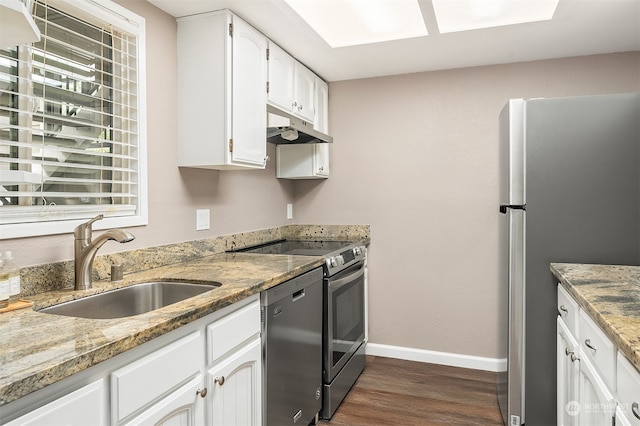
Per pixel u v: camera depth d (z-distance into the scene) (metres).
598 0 2.05
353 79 3.36
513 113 2.05
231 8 2.11
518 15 2.43
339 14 2.47
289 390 1.95
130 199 1.96
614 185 1.94
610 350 1.16
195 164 2.16
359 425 2.29
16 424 0.79
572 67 2.85
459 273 3.12
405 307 3.26
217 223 2.55
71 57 1.73
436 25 2.32
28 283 1.45
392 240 3.28
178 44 2.19
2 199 1.48
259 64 2.38
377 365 3.14
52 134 1.58
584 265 1.93
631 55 2.74
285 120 2.48
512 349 2.07
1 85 1.46
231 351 1.52
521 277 2.05
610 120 1.94
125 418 1.04
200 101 2.15
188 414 1.30
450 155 3.12
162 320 1.15
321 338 2.32
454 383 2.82
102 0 1.75
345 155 3.40
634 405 0.96
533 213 2.03
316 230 3.46
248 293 1.55
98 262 1.72
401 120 3.24
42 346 0.94
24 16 0.99
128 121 1.95
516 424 2.07
